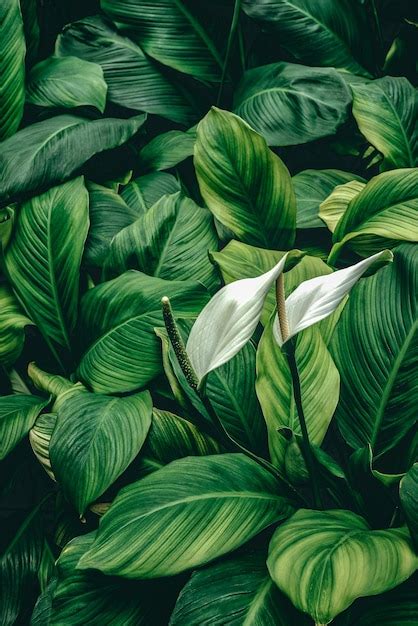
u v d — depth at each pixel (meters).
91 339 1.53
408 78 1.78
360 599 1.31
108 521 1.29
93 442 1.40
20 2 1.68
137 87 1.76
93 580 1.33
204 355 1.15
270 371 1.39
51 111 1.71
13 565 1.52
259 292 1.12
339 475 1.36
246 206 1.53
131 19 1.72
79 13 1.84
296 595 1.16
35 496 1.78
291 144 1.58
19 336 1.59
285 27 1.70
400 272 1.45
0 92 1.62
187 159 1.76
